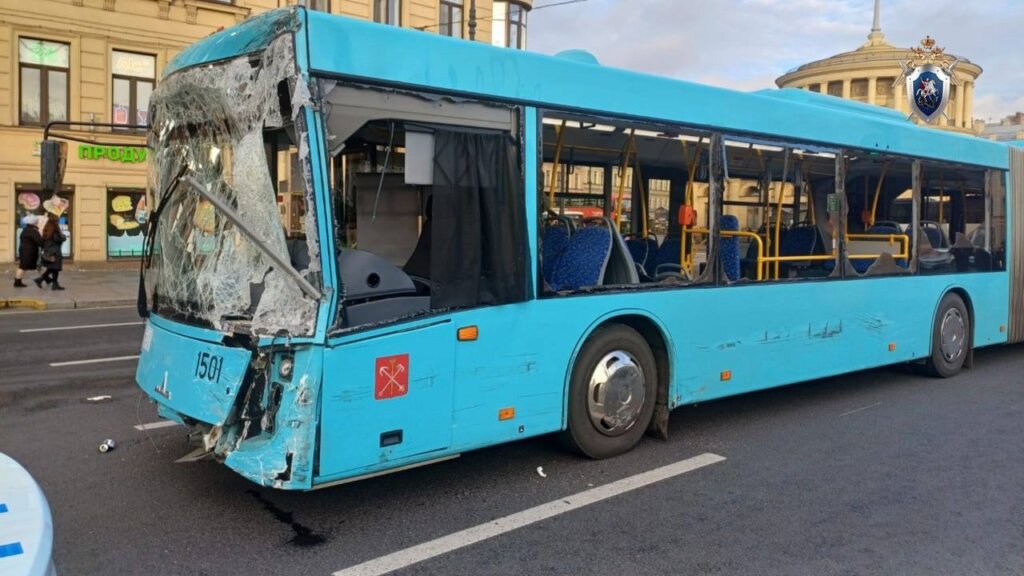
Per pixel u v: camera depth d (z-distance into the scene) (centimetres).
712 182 609
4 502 206
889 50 4103
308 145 388
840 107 801
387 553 405
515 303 485
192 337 446
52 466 539
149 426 642
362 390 409
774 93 770
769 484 517
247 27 420
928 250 843
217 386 418
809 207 793
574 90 514
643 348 572
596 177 620
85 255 2200
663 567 392
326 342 393
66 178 2150
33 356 980
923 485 520
